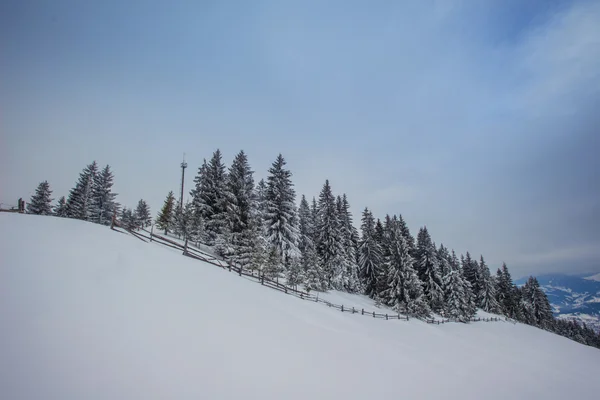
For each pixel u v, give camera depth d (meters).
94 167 51.69
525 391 13.59
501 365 18.75
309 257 35.72
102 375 5.18
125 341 6.43
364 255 46.94
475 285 67.38
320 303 24.64
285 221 34.69
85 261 10.77
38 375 4.76
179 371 5.93
